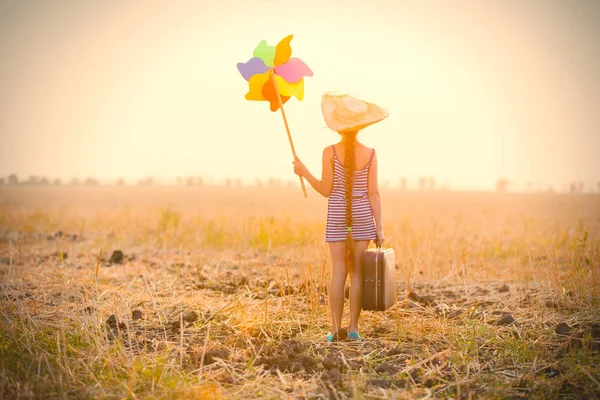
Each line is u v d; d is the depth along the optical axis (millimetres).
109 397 4680
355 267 6156
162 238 14320
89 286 8602
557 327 6488
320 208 37812
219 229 16000
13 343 5656
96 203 46469
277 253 12562
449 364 5445
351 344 6039
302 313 7223
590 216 29031
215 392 4789
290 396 4762
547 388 4836
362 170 6086
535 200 67625
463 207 45125
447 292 8617
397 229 14703
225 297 8320
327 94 6137
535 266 10695
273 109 6504
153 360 5395
